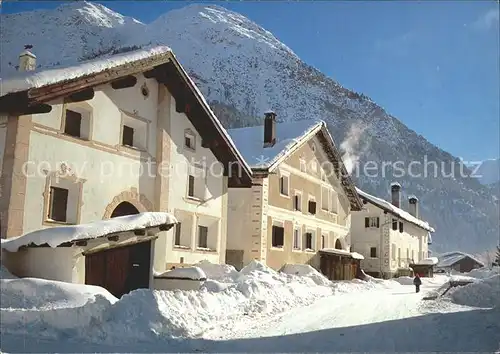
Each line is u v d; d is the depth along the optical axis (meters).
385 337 8.88
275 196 24.42
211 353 7.36
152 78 16.77
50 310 8.55
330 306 14.77
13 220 11.48
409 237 42.78
